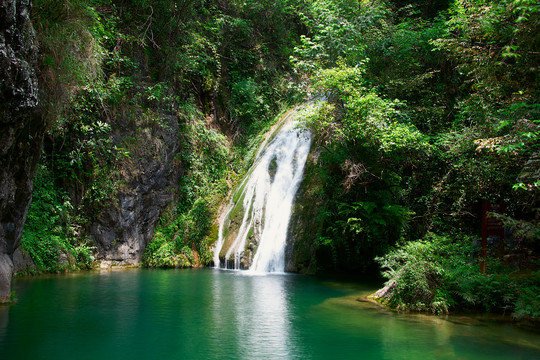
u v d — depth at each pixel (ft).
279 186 49.49
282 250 44.62
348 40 53.36
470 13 33.83
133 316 24.58
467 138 36.04
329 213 43.47
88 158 45.01
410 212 40.98
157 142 50.01
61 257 41.98
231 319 24.23
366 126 40.40
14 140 22.45
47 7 24.98
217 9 66.49
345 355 18.30
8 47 19.49
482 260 28.86
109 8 48.01
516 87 30.09
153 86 51.90
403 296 27.43
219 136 58.44
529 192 29.68
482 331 22.27
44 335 20.51
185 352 18.42
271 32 72.95
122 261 46.39
